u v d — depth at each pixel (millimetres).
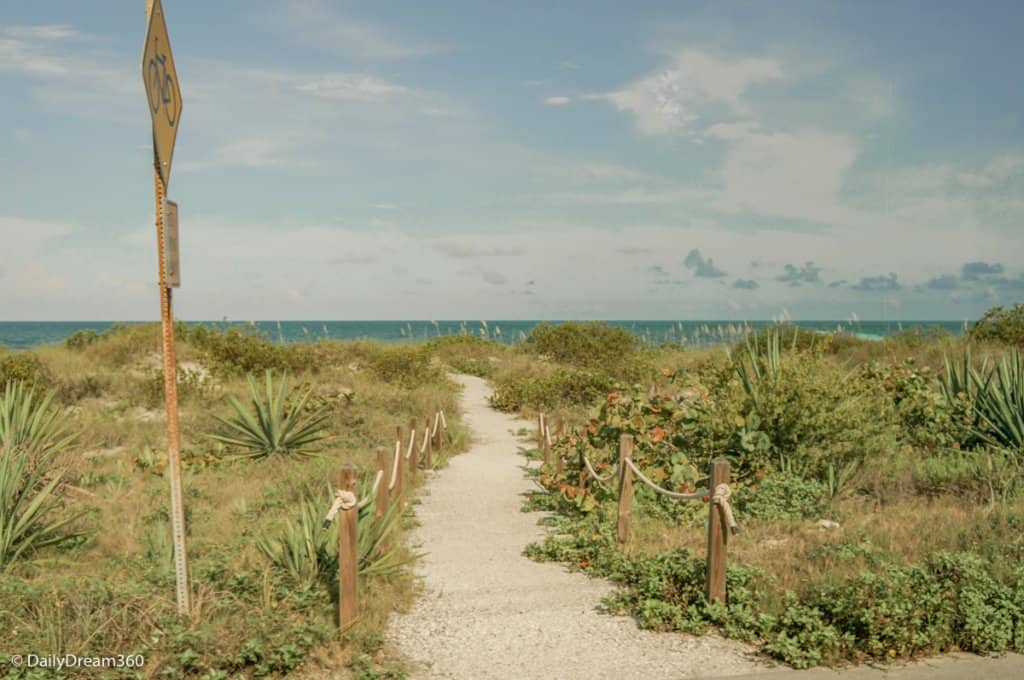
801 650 5184
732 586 6086
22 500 7637
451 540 8734
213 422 15625
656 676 4887
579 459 10336
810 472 10438
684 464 9961
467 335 33500
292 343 24938
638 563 6961
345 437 14898
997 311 22859
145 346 22875
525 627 5809
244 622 5227
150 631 5031
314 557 6422
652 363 24156
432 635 5680
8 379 17000
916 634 5223
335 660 5074
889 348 22594
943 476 9930
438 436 15430
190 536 8031
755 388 11164
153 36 4684
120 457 13031
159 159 4859
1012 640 5320
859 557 6691
